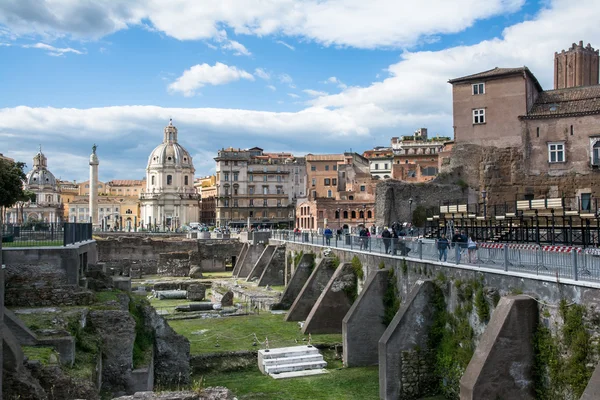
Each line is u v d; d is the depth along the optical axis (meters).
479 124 53.91
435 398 25.28
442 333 26.06
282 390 27.27
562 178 49.66
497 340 19.53
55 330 20.77
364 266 37.22
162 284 66.44
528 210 34.31
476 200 53.50
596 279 17.80
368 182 123.62
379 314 31.77
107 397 22.91
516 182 51.72
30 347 19.66
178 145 182.25
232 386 28.38
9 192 51.47
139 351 26.41
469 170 54.12
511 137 52.22
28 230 37.06
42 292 26.31
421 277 28.66
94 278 34.31
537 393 19.56
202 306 49.88
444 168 59.06
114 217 191.62
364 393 26.73
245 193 155.12
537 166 50.91
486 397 19.20
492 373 19.34
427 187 54.44
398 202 54.50
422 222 53.88
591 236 32.38
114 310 24.83
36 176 195.62
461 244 25.62
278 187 156.50
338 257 43.59
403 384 25.75
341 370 30.64
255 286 64.38
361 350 31.41
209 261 92.00
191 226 140.62
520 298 20.06
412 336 26.16
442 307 26.25
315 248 51.28
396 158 132.38
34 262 28.45
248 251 78.62
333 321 38.56
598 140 48.00
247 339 37.16
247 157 156.25
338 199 120.75
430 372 26.11
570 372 18.09
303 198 142.50
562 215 32.41
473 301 23.84
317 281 43.91
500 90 52.97
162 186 176.75
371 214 109.25
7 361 16.47
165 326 30.06
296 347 33.28
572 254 18.62
